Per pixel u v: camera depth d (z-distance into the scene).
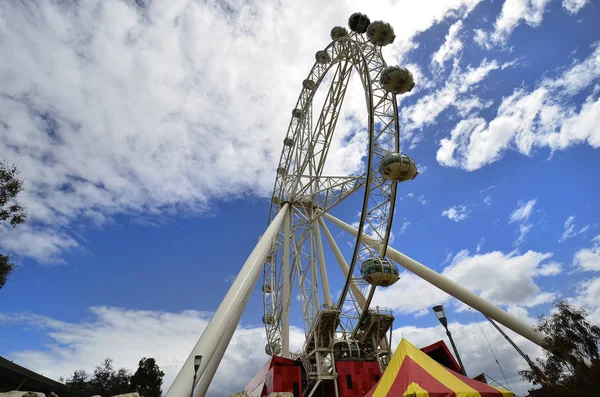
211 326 23.55
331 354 36.47
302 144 51.22
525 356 21.56
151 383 56.09
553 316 20.45
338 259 48.94
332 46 49.91
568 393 18.12
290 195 50.88
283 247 47.47
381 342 39.88
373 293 36.12
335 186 43.81
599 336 18.78
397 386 15.16
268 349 56.16
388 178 35.38
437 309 22.27
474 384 14.94
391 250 41.44
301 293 44.69
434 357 35.44
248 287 27.62
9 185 22.66
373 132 34.56
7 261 23.30
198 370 20.70
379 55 40.69
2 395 18.45
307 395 36.59
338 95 45.84
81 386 61.47
